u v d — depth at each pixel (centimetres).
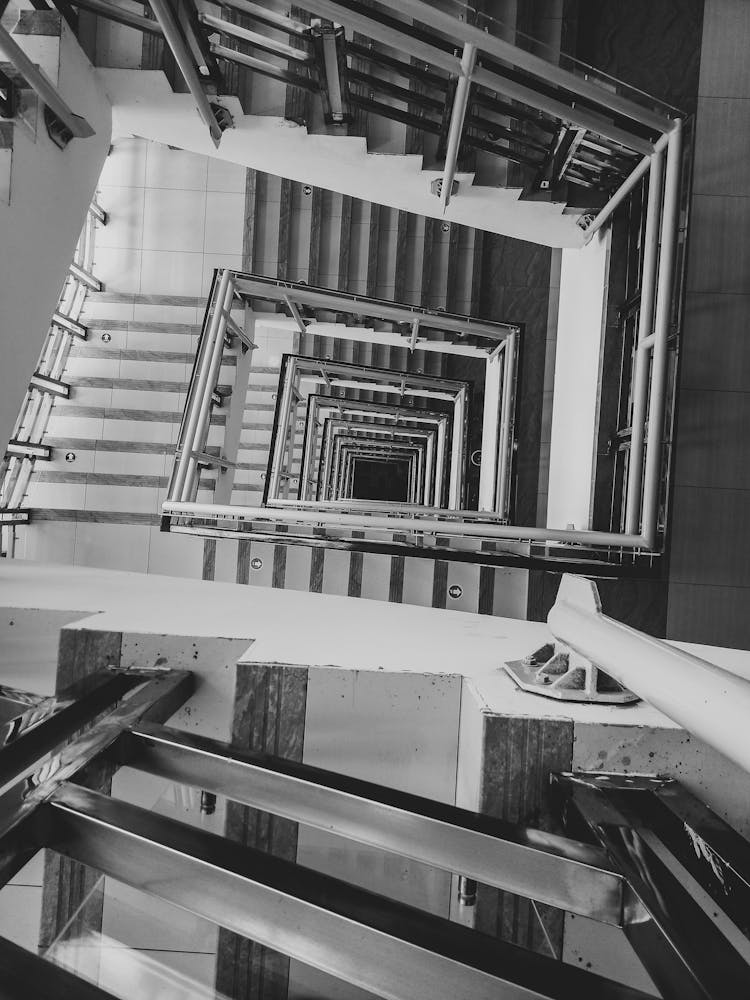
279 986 157
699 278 346
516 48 238
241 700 146
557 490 439
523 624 204
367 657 154
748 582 347
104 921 176
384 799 100
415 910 77
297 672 145
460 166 316
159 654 159
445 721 146
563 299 452
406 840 98
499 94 311
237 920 79
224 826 154
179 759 113
